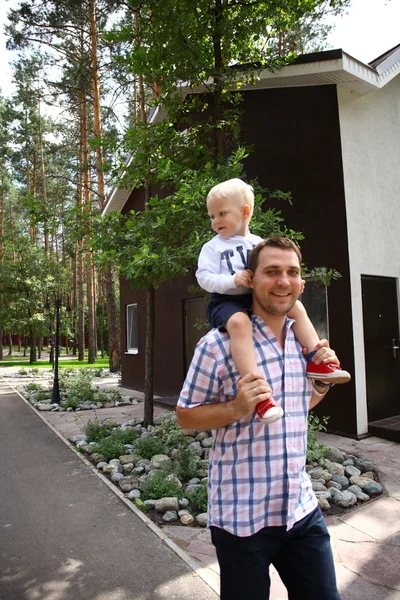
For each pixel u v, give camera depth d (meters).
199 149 6.20
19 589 2.90
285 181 7.27
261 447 1.54
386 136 7.35
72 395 10.96
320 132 6.88
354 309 6.46
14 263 28.31
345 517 3.78
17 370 23.09
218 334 1.64
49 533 3.69
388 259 7.12
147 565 3.14
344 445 5.90
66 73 17.53
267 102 7.45
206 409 1.56
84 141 19.95
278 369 1.62
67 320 27.44
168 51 5.99
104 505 4.24
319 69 6.21
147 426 7.29
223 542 1.55
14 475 5.27
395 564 3.06
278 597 2.73
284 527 1.56
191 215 5.07
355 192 6.73
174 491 4.29
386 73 6.72
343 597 2.71
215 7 6.13
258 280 1.62
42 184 26.91
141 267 5.25
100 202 16.84
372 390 6.70
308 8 6.38
